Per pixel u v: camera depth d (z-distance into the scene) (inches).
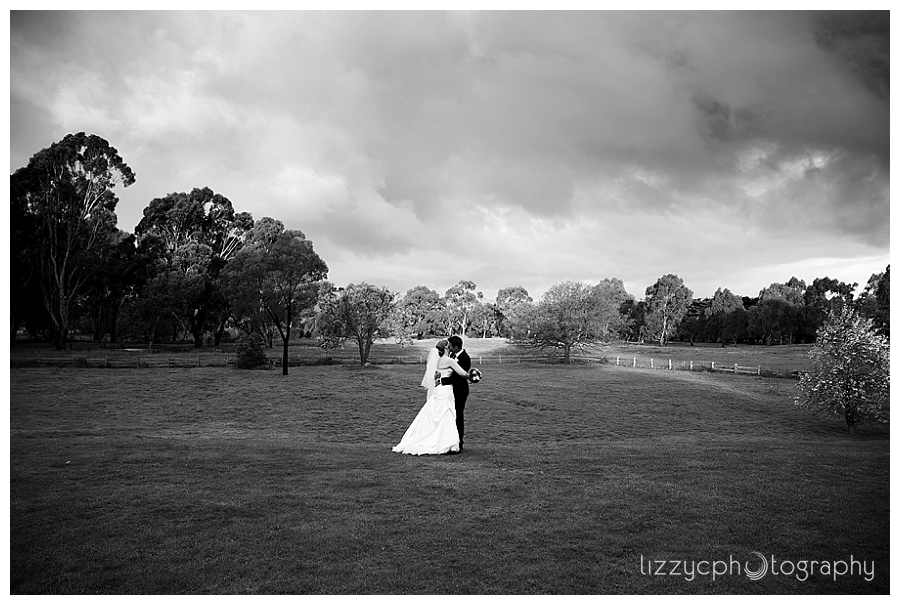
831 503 309.1
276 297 1852.9
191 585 207.9
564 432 1001.5
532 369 2155.5
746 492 327.9
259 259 1888.5
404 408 1244.5
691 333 4399.6
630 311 4594.0
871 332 1005.8
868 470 398.3
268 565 223.8
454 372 445.7
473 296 5423.2
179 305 2689.5
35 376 1610.5
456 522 269.7
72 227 2452.0
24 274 2415.1
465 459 412.8
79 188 2391.7
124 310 2874.0
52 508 286.0
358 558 231.0
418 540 248.5
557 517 279.0
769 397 1433.3
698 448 522.3
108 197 2503.7
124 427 975.6
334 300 2190.0
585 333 2480.3
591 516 281.1
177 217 3019.2
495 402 1328.7
